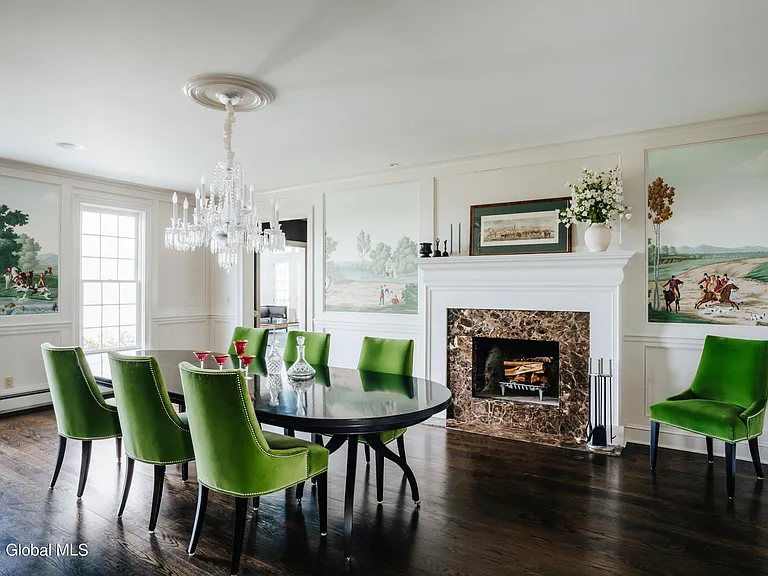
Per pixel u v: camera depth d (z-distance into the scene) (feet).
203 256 22.16
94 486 10.34
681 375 12.52
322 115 11.51
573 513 9.13
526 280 13.92
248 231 11.46
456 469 11.34
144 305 19.80
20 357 16.17
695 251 12.38
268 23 7.55
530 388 14.48
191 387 7.38
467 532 8.45
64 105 10.85
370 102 10.73
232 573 7.18
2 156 15.14
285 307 37.37
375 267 17.35
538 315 13.96
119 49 8.35
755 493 9.98
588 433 12.90
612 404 12.85
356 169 16.76
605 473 11.05
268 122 11.98
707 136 12.21
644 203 12.96
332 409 8.02
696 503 9.53
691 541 8.13
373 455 12.34
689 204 12.45
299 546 8.01
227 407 7.08
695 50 8.44
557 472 11.12
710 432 10.11
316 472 8.12
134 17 7.34
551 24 7.59
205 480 7.60
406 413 7.80
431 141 13.64
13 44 8.14
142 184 19.26
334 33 7.86
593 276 12.98
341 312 18.15
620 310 12.78
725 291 12.04
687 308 12.48
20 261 16.14
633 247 13.08
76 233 17.62
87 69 9.09
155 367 8.27
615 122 12.13
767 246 11.62
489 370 15.53
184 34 7.86
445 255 15.81
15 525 8.64
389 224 17.04
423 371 16.11
